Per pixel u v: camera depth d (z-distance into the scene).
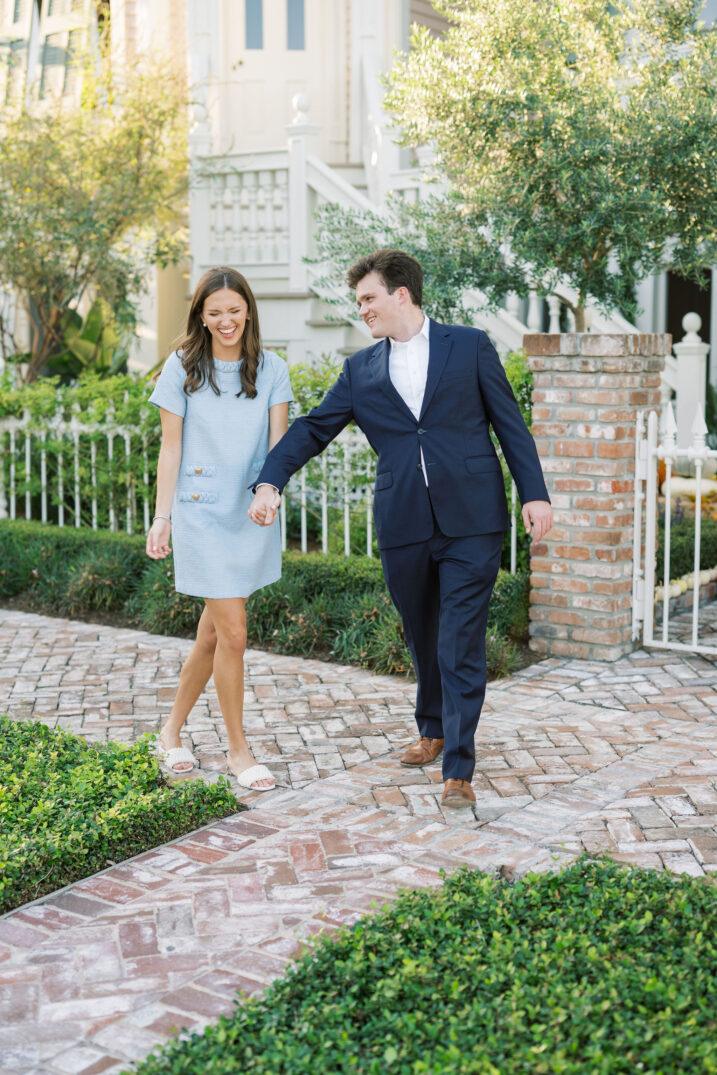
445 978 2.40
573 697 5.06
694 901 2.74
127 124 9.45
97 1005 2.59
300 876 3.25
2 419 8.29
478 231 6.61
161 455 3.95
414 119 6.18
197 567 3.89
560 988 2.31
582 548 5.67
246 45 10.83
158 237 10.02
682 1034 2.13
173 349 3.95
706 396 9.09
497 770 4.12
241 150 10.10
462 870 3.02
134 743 4.46
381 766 4.20
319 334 9.03
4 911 3.08
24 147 9.21
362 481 6.62
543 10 5.99
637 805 3.73
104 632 6.58
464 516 3.74
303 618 6.00
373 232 7.00
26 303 10.23
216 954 2.81
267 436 3.98
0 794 3.55
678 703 4.93
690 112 5.69
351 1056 2.16
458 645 3.71
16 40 11.07
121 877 3.28
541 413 5.70
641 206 5.70
